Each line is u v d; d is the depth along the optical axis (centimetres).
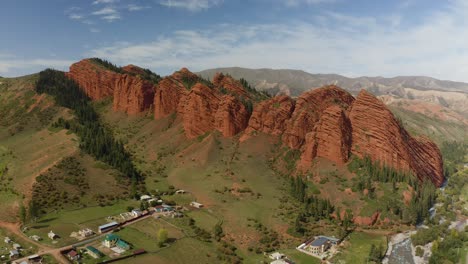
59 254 13838
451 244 15988
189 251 14762
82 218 17088
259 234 16450
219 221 17500
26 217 16462
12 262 13200
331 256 15175
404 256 15675
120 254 14038
